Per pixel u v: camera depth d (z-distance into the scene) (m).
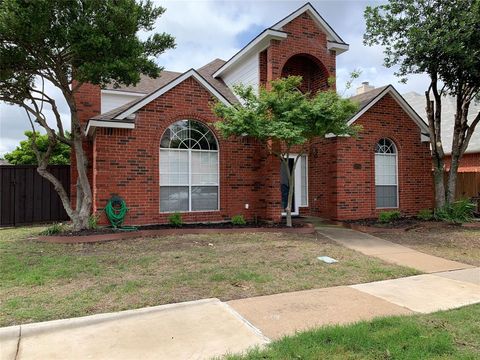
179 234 10.13
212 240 9.36
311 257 7.72
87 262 6.99
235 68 15.33
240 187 12.36
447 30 11.20
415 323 4.28
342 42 13.95
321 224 12.73
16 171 13.12
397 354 3.52
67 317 4.43
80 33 8.21
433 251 8.70
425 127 14.33
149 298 5.14
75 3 8.21
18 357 3.57
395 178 14.03
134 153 10.91
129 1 8.63
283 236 10.08
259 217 12.54
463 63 11.50
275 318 4.54
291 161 14.38
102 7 8.48
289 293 5.51
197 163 11.91
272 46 12.83
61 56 9.27
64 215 13.70
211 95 11.99
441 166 13.28
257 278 6.13
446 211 12.91
